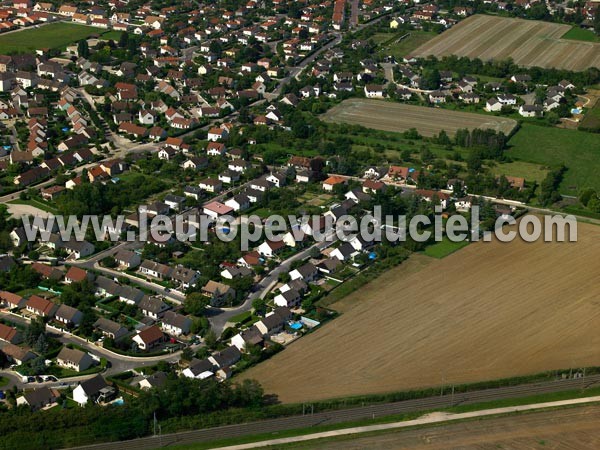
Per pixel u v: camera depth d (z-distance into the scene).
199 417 193.12
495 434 192.50
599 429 194.88
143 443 184.50
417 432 191.88
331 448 185.50
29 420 185.88
